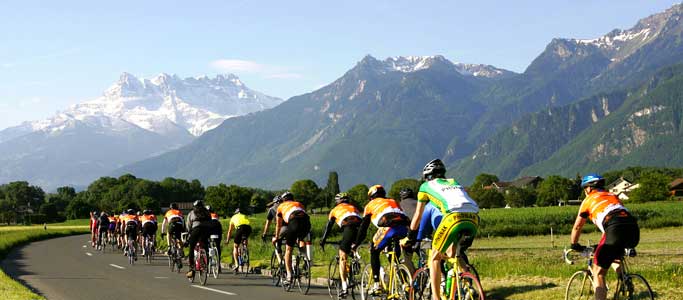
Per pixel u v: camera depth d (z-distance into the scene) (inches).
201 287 678.5
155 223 1098.7
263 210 7529.5
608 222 361.4
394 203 479.2
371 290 485.1
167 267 975.0
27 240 1985.7
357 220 534.3
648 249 1245.7
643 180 5334.6
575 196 7111.2
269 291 637.3
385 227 470.6
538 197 7126.0
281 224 641.0
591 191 376.5
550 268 629.9
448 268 391.5
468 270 372.8
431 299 404.5
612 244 358.6
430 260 382.9
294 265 623.8
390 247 470.6
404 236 466.0
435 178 387.5
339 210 543.2
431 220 401.1
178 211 898.7
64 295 609.9
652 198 5265.8
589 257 381.7
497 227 2201.0
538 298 459.8
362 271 531.2
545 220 2393.0
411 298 425.4
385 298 479.2
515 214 2573.8
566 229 2218.3
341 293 539.2
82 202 7342.5
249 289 657.0
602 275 367.6
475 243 1734.7
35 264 1042.1
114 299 579.8
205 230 709.3
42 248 1593.3
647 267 666.2
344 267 535.5
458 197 369.1
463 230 364.8
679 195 6259.8
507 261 804.6
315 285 690.2
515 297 485.1
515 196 7229.3
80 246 1707.7
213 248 787.4
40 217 6929.1
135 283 723.4
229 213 7165.4
